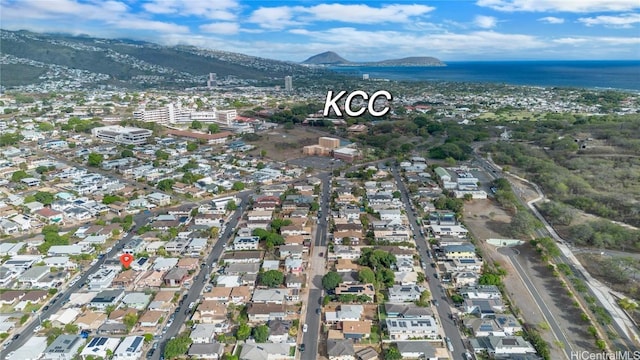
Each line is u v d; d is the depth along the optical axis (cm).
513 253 17025
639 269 14812
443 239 17812
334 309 13338
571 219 19288
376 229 18625
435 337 12038
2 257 16350
